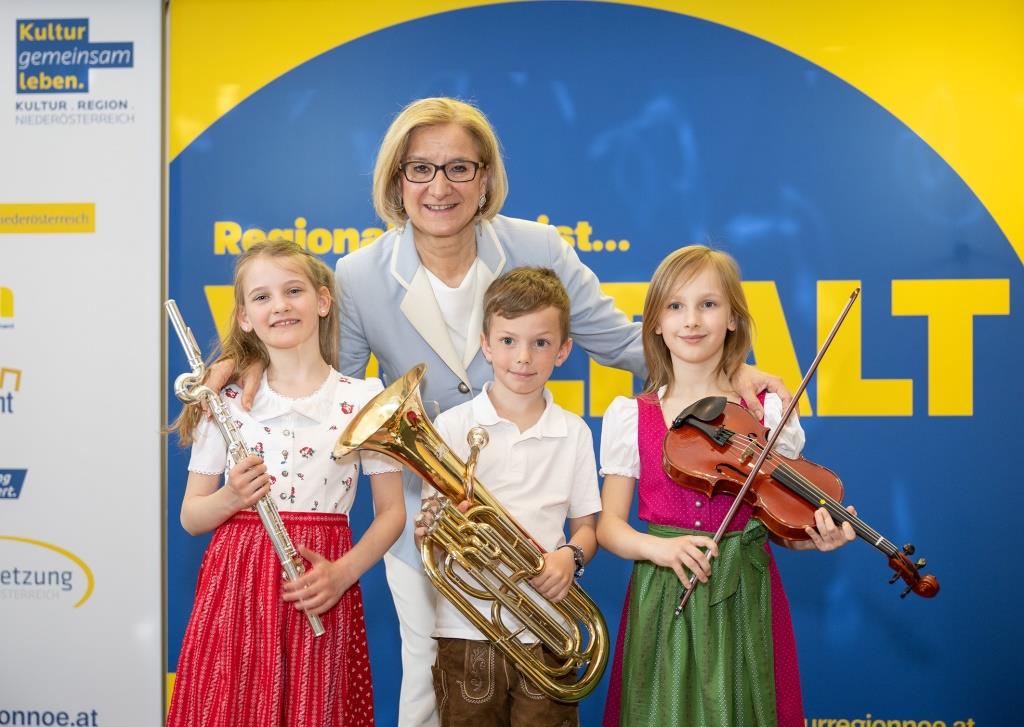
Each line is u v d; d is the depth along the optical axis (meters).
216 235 3.10
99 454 3.06
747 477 2.17
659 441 2.34
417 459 2.17
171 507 3.07
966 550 2.98
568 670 2.26
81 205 3.07
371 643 3.11
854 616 3.02
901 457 3.00
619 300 3.06
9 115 3.07
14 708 3.06
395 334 2.61
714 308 2.36
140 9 3.06
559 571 2.20
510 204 3.07
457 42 3.06
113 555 3.05
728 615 2.21
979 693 2.97
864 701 3.01
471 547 2.17
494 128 3.06
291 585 2.09
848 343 3.01
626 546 2.28
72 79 3.07
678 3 3.02
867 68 2.99
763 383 2.44
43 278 3.07
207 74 3.08
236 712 2.11
